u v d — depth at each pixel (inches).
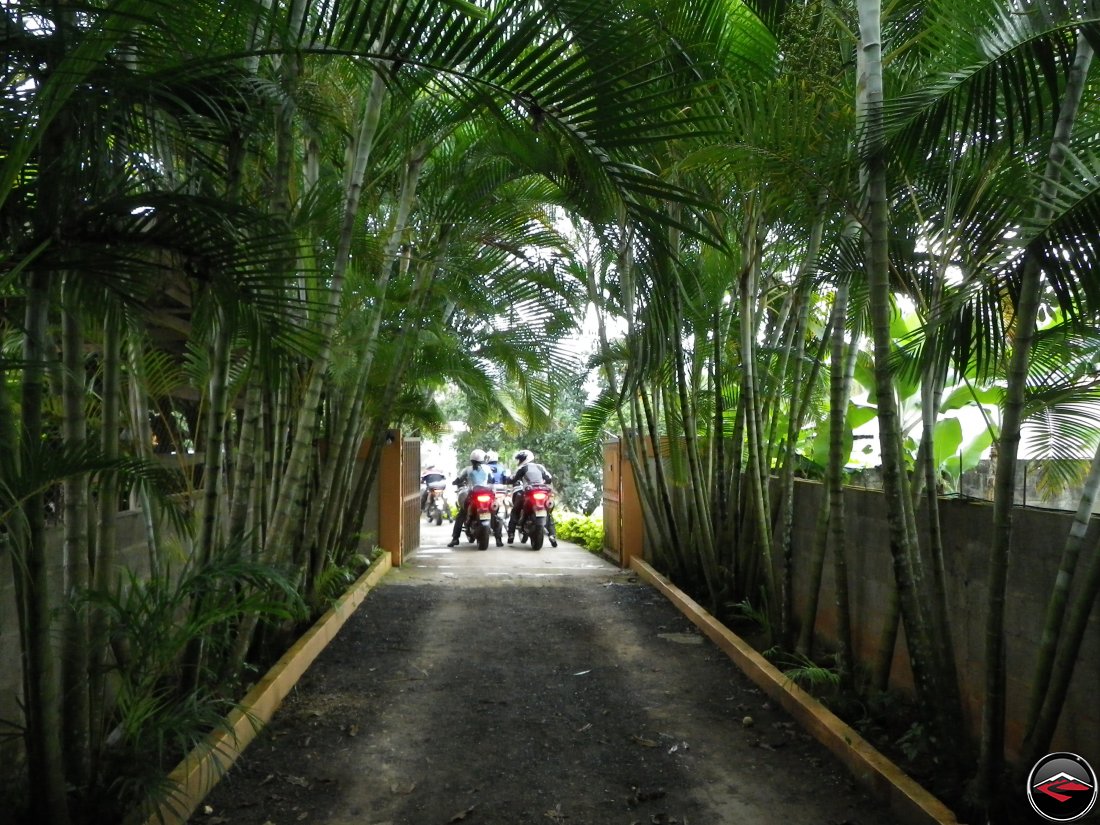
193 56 110.0
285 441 227.0
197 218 106.0
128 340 150.1
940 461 240.1
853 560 196.2
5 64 94.6
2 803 111.9
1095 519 117.2
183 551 187.3
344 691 191.3
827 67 155.0
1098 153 122.3
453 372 339.9
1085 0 112.5
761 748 157.4
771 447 245.0
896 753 145.9
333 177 220.7
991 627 117.9
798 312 225.5
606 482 436.1
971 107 124.4
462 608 288.0
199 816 128.3
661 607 288.2
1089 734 118.9
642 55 123.2
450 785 140.7
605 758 153.0
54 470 97.7
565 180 188.1
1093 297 103.3
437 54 110.0
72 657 113.7
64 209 100.0
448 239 283.7
